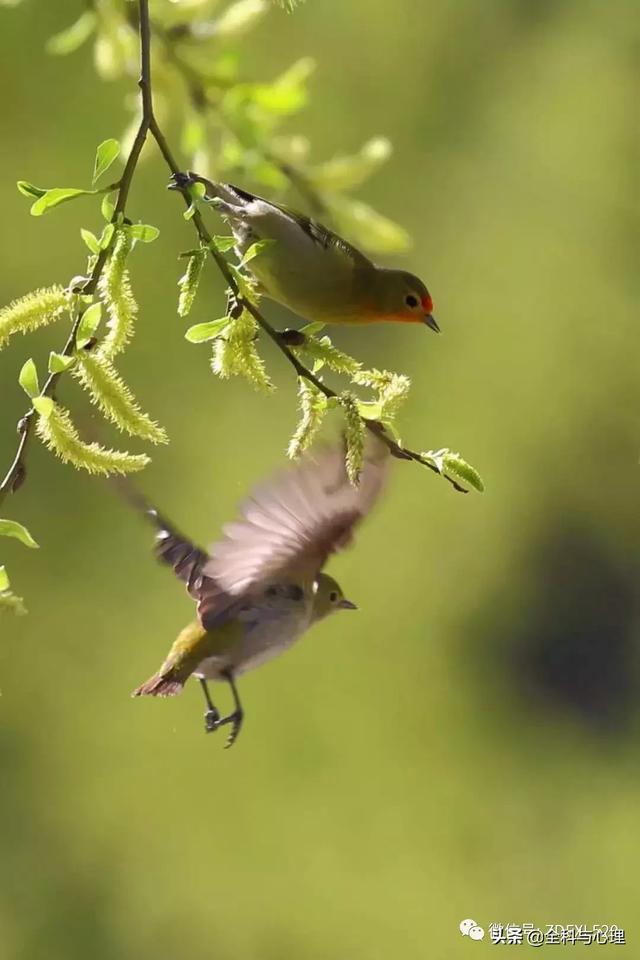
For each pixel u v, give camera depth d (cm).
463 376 1889
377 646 1805
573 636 1970
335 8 1798
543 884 1803
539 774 1905
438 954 1683
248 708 1720
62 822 1709
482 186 1927
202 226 449
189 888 1675
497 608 1902
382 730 1775
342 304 589
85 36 698
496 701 1900
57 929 1688
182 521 1734
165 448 1756
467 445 1872
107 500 1767
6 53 1595
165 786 1706
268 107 701
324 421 475
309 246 571
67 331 1712
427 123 1922
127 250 435
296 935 1672
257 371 449
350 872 1689
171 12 679
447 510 1842
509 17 1944
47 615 1750
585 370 1900
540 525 1922
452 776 1802
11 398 1714
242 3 695
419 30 1886
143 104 451
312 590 559
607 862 1858
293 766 1719
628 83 1931
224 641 562
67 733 1731
